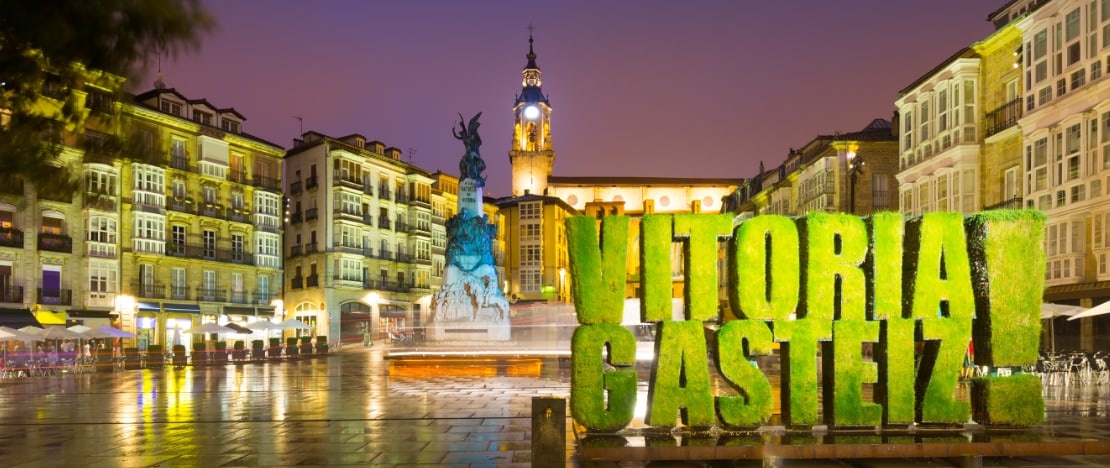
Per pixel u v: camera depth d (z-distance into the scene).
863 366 11.32
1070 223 25.83
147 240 49.00
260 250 59.19
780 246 11.36
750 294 11.27
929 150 35.25
